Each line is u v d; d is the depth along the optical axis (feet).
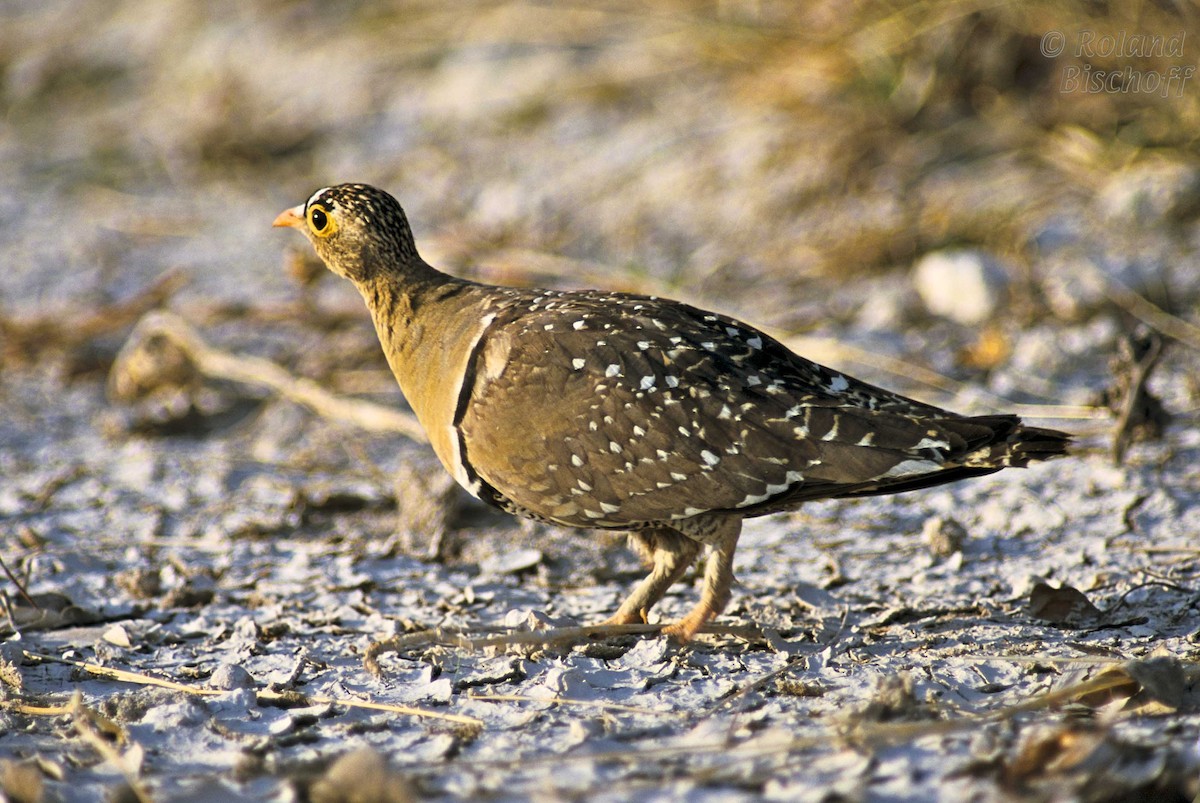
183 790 18.38
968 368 41.78
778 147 55.47
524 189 57.62
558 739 19.94
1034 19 51.16
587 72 64.75
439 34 71.15
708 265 50.93
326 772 18.65
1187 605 25.22
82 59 81.61
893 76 54.44
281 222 28.84
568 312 25.08
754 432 23.26
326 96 70.38
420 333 27.22
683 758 18.76
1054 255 46.42
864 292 47.78
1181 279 44.04
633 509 24.29
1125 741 17.47
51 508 36.60
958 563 29.17
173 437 43.47
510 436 24.72
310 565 31.53
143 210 63.72
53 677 24.30
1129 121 50.60
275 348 48.83
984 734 18.86
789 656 23.80
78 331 49.78
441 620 26.89
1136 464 34.12
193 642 26.35
